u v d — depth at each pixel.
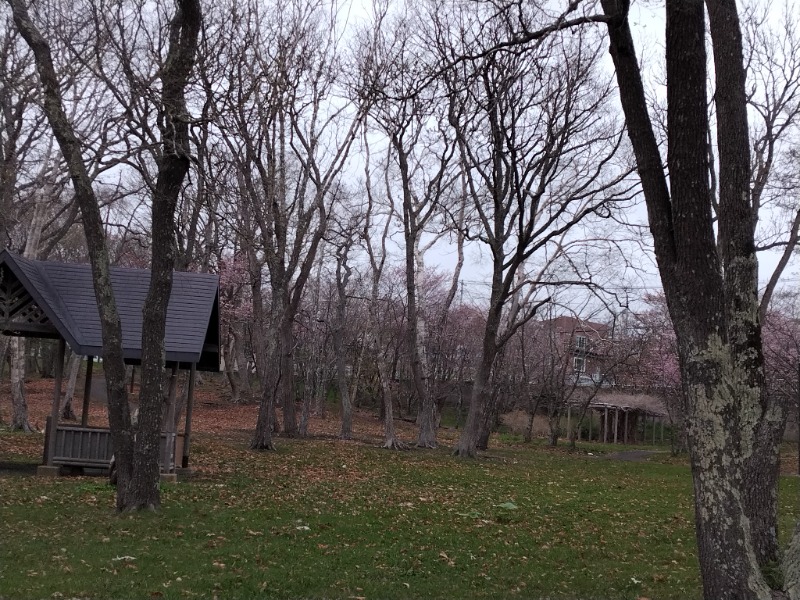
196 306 15.95
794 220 20.83
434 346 41.81
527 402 43.28
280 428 34.66
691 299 5.45
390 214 32.34
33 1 14.73
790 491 19.92
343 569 8.12
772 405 6.76
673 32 5.65
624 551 10.15
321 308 43.59
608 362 41.84
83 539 8.70
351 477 17.17
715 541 5.13
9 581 6.87
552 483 18.97
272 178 22.59
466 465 22.33
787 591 5.41
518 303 31.09
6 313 14.67
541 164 23.16
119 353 10.54
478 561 8.96
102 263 10.38
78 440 14.87
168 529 9.49
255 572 7.68
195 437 25.25
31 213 26.72
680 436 36.34
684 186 5.55
